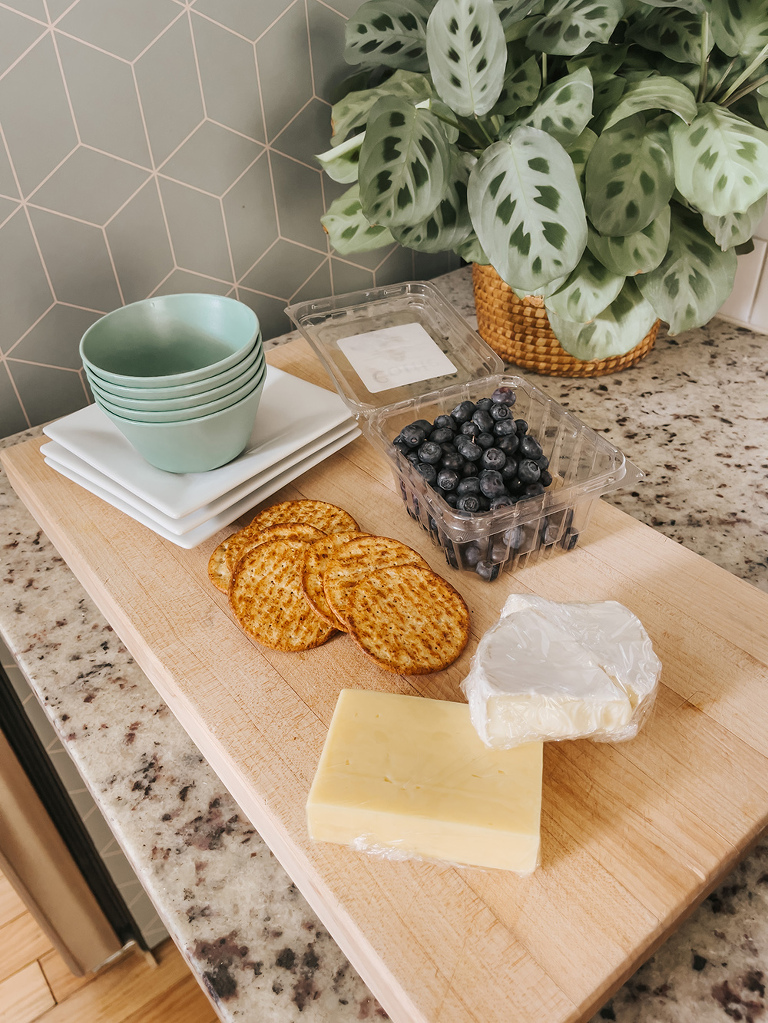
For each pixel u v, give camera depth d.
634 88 0.85
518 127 0.81
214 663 0.67
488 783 0.53
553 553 0.76
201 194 1.04
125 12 0.87
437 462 0.73
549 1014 0.45
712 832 0.53
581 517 0.75
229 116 1.01
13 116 0.85
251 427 0.80
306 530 0.78
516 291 0.92
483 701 0.54
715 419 1.02
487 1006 0.45
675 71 0.93
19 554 0.87
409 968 0.47
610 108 0.88
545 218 0.79
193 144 0.99
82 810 1.22
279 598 0.72
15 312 0.95
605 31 0.82
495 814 0.50
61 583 0.84
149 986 1.41
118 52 0.88
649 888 0.50
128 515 0.82
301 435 0.85
